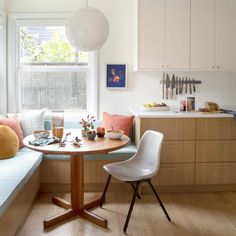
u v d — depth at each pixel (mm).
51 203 2994
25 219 2639
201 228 2533
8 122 3252
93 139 2580
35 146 2332
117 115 3639
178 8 3451
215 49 3529
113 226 2547
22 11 3734
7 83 3803
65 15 3744
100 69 3824
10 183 2199
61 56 3898
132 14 3736
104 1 3729
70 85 3934
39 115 3592
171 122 3244
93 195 3221
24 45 3877
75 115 3895
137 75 3842
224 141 3324
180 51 3492
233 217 2742
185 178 3316
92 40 2502
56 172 3264
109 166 2732
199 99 3900
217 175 3354
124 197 3182
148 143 2822
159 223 2613
